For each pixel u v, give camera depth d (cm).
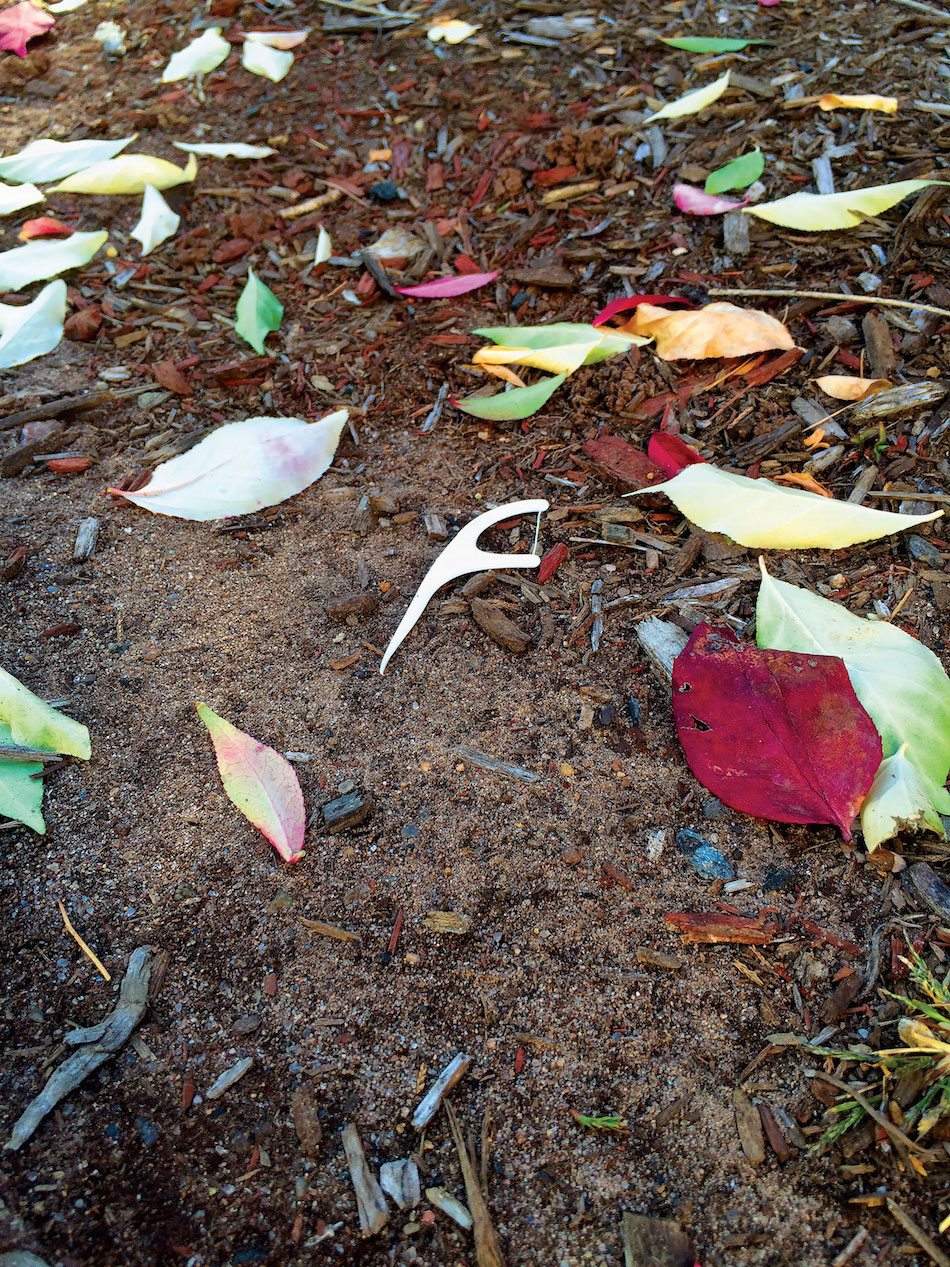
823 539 35
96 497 40
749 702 31
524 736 33
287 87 56
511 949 29
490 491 39
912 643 32
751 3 56
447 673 35
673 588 36
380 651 35
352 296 46
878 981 28
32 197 50
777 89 51
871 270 43
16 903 30
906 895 30
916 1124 26
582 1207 26
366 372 44
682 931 29
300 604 37
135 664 35
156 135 54
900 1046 27
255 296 44
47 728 32
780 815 30
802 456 39
